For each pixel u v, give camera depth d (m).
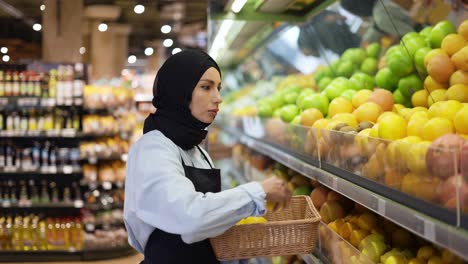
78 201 6.82
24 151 6.76
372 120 2.37
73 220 6.87
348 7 3.21
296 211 2.18
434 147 1.33
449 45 2.08
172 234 1.88
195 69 1.90
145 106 9.88
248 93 5.19
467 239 1.13
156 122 1.95
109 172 6.91
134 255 7.00
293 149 2.90
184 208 1.68
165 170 1.78
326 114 2.92
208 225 1.67
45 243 6.71
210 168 2.11
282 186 1.76
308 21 3.92
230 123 5.41
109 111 7.05
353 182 1.97
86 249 6.70
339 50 3.56
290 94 3.83
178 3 10.38
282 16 4.08
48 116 6.80
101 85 7.19
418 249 1.95
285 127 3.08
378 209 1.65
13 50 9.85
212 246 1.84
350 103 2.69
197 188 1.90
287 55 4.36
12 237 6.69
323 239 2.40
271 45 4.54
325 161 2.32
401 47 2.42
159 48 11.46
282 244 1.81
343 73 3.27
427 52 2.24
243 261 2.05
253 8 4.10
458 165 1.23
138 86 9.88
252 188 1.74
